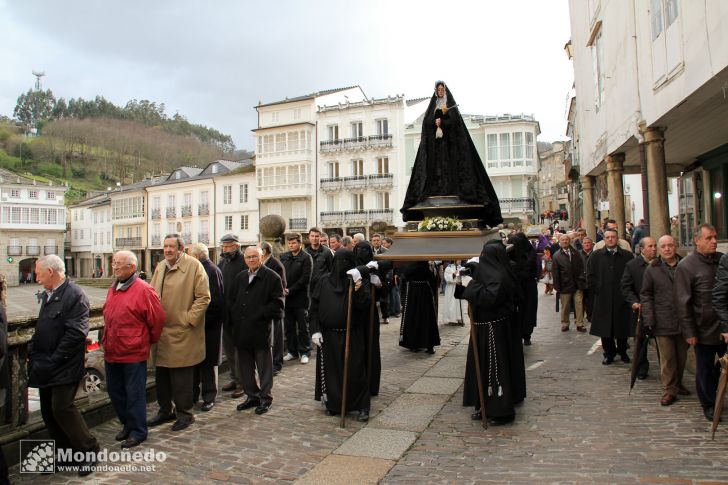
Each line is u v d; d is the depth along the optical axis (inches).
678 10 320.5
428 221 271.6
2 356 160.6
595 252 306.0
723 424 199.5
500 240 224.4
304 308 348.2
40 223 2647.6
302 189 1780.3
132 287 203.2
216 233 2004.2
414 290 358.3
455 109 291.7
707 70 281.9
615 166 500.7
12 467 185.8
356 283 223.9
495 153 1567.4
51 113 4783.5
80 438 179.9
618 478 157.2
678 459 168.7
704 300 206.4
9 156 3673.7
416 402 248.8
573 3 653.3
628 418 211.6
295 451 193.0
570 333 407.2
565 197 2052.2
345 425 220.2
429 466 175.3
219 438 208.2
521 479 160.7
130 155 3907.5
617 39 452.1
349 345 228.5
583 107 624.7
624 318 293.7
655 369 289.3
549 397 244.4
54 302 179.9
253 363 246.8
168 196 2186.3
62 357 176.4
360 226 1721.2
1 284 163.3
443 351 363.3
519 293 226.5
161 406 229.5
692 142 520.7
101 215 2635.3
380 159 1707.7
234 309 244.2
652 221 388.5
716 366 208.1
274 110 1862.7
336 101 1879.9
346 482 165.2
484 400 211.8
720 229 577.6
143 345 203.0
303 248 357.1
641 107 396.8
